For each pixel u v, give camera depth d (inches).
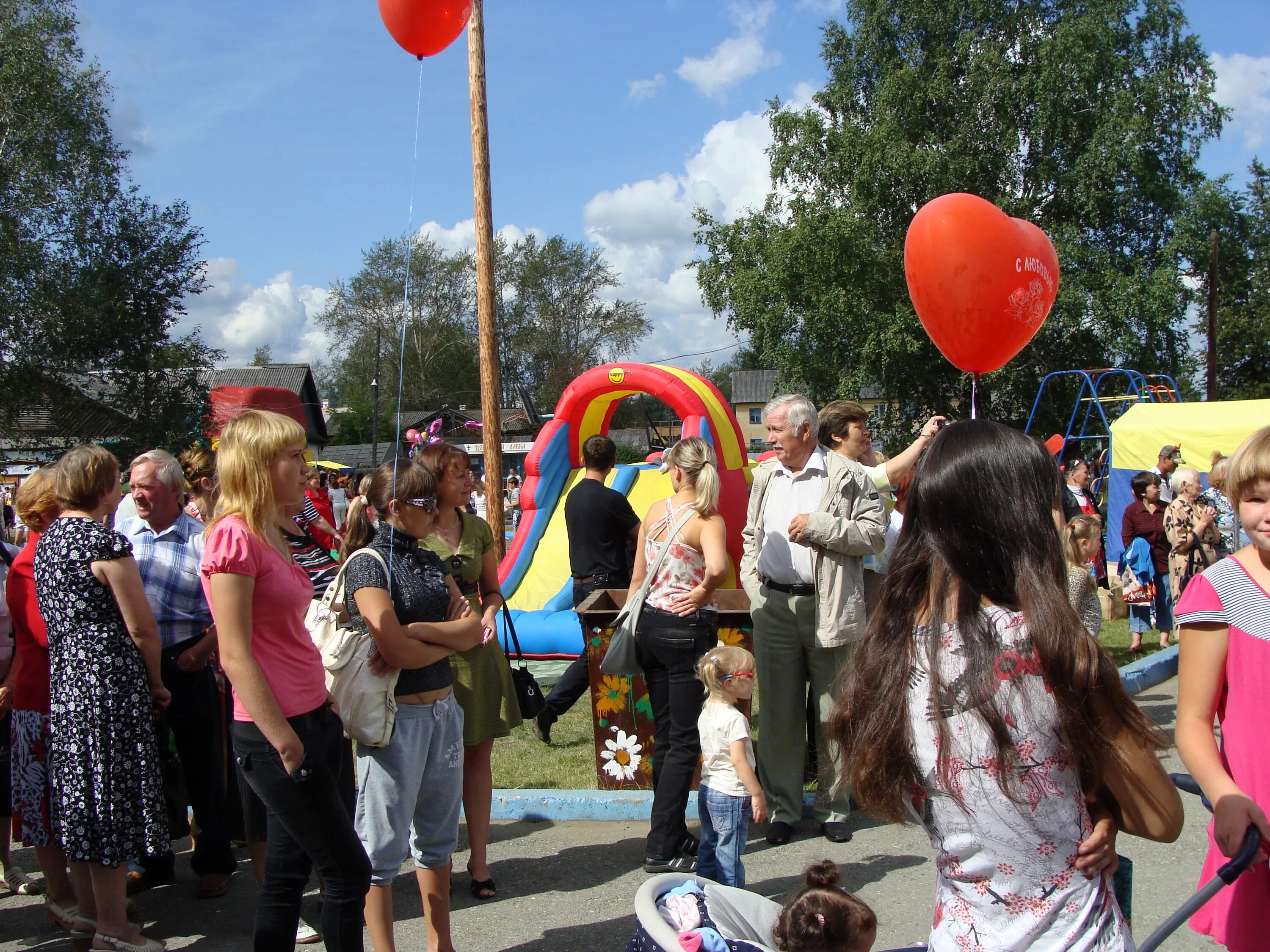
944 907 63.2
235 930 147.8
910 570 64.4
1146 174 1033.5
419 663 121.3
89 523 138.3
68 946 145.7
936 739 60.4
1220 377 1421.0
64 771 134.3
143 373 1037.8
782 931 93.3
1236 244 1154.0
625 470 389.7
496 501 406.9
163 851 137.9
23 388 976.3
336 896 110.0
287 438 111.1
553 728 256.4
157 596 155.7
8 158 928.9
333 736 114.8
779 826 173.5
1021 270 164.6
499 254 2129.7
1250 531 84.0
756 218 1133.1
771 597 175.6
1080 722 57.3
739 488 351.6
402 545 128.1
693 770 159.8
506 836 183.3
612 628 198.1
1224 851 75.4
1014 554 60.6
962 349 171.5
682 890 100.0
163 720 155.6
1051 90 1037.8
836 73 1172.5
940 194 1053.8
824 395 1115.3
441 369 2100.1
